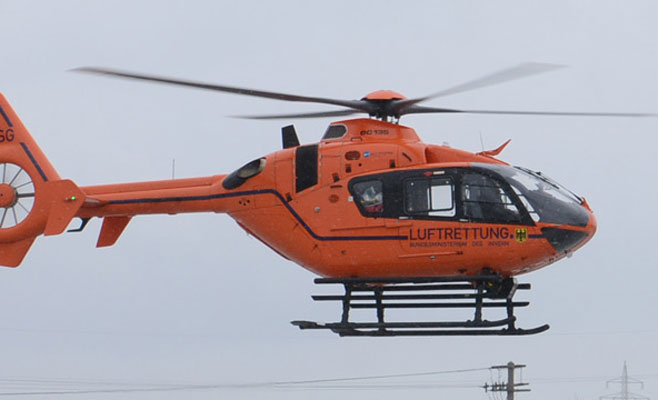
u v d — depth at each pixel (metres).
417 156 77.19
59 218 84.25
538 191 76.19
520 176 76.62
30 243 87.94
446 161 77.75
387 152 77.38
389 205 76.50
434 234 75.62
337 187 77.81
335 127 79.81
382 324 77.62
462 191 75.62
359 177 77.38
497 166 76.69
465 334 77.75
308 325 78.19
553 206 75.56
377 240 76.62
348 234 77.25
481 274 76.25
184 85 76.19
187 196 82.88
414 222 75.94
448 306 78.31
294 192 79.00
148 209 84.06
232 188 81.19
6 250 88.00
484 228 75.19
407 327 77.25
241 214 80.81
